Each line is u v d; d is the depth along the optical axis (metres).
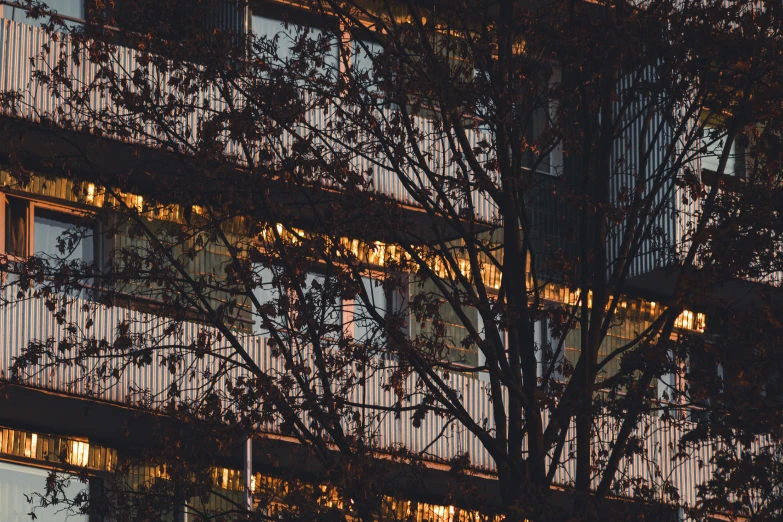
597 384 27.88
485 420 28.20
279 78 28.58
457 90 28.53
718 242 26.89
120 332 28.70
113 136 37.09
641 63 28.53
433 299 28.34
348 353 28.19
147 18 29.33
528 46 28.81
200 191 28.83
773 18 28.42
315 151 28.33
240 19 40.97
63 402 36.75
